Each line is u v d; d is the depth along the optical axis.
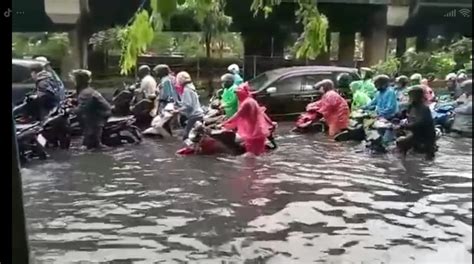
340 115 12.42
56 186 7.80
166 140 11.84
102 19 14.95
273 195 7.49
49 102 11.25
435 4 16.02
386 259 5.23
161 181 8.21
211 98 15.72
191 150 10.26
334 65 19.33
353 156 10.30
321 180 8.37
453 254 5.29
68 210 6.69
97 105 10.72
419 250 5.46
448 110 12.57
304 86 14.98
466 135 11.76
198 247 5.55
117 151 10.52
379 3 18.09
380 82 11.72
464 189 7.76
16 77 12.58
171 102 12.79
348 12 18.61
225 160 9.83
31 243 5.45
